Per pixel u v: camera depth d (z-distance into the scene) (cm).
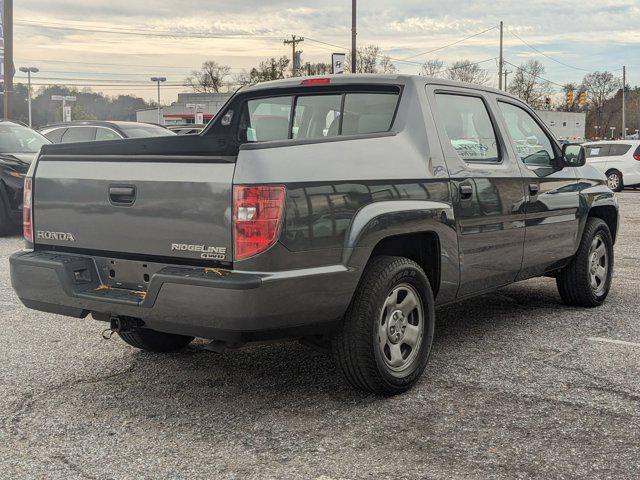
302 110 504
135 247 379
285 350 506
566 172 590
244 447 344
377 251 420
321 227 361
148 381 441
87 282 400
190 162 359
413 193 416
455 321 592
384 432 360
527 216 529
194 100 8825
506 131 525
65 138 1387
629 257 938
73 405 401
